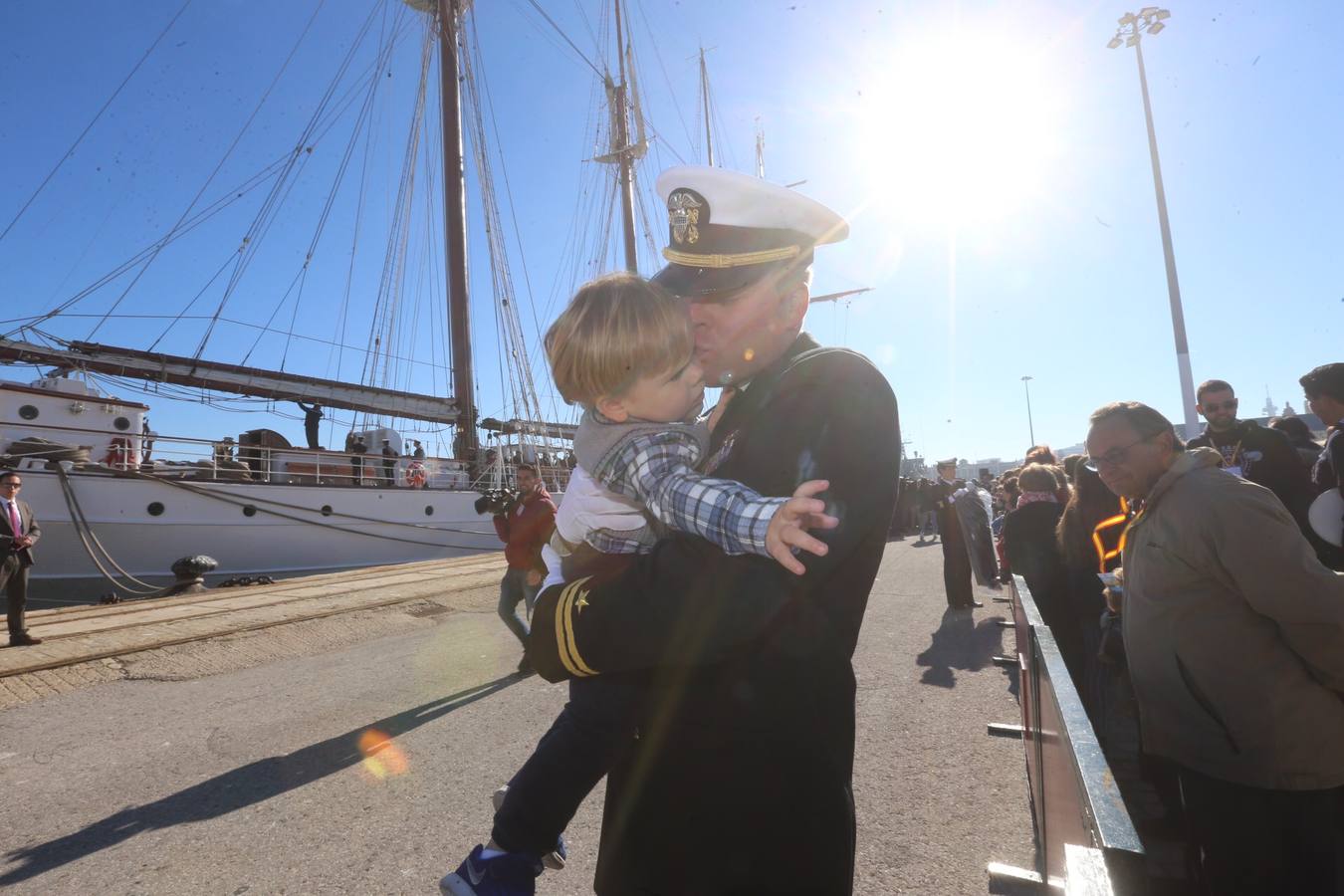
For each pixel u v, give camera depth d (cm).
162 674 601
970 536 943
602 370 95
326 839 319
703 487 85
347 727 471
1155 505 207
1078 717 176
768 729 94
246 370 1633
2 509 657
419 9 2205
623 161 2814
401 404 1850
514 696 534
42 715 503
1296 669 184
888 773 374
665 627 83
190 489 1246
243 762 413
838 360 100
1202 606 193
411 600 910
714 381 117
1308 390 352
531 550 588
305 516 1399
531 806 102
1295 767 183
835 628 96
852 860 101
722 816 94
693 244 114
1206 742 195
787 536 75
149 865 299
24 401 1165
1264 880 187
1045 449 629
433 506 1630
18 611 662
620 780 104
